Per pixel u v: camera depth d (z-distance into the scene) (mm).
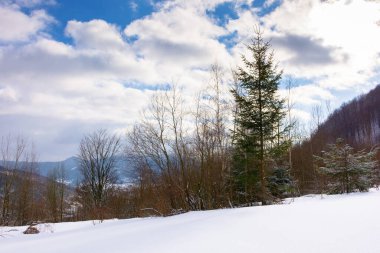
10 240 13195
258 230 7066
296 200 17297
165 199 19375
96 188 35625
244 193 18609
